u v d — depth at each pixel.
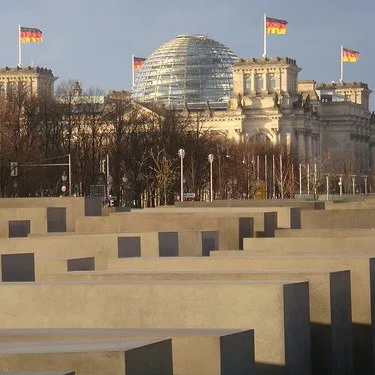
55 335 45.62
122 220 104.56
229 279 56.56
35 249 82.62
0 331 47.03
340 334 59.25
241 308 52.47
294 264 62.84
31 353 41.25
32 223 112.00
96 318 53.47
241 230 99.94
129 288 53.19
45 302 54.00
